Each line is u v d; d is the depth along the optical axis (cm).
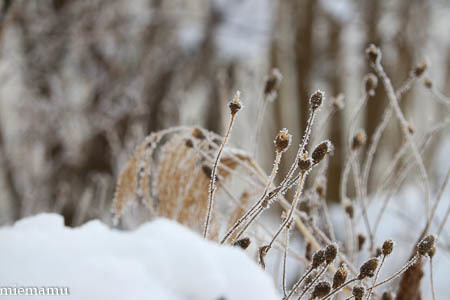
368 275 108
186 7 684
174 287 67
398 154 186
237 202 152
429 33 841
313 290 114
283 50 798
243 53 680
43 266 67
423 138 193
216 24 697
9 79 554
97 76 575
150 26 629
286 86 862
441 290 301
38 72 564
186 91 629
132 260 68
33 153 557
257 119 177
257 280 71
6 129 567
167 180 158
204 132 159
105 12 602
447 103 196
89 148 505
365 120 813
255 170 162
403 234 264
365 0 795
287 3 793
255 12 747
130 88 562
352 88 845
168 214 158
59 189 511
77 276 65
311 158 105
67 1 576
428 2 796
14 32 562
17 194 548
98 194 419
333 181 751
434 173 405
